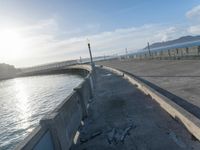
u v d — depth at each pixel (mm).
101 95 12172
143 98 9688
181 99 7902
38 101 30344
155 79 13953
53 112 5164
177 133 5434
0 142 14898
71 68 68562
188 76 12500
